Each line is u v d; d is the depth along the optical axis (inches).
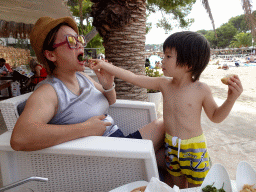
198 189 35.4
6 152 44.7
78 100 52.9
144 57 115.3
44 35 48.4
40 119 40.7
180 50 47.8
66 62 51.4
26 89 256.2
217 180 35.4
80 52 52.7
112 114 76.0
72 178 46.4
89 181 46.1
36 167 46.5
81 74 64.7
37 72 237.3
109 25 104.0
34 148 38.9
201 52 48.1
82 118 52.6
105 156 40.3
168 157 56.7
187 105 51.4
